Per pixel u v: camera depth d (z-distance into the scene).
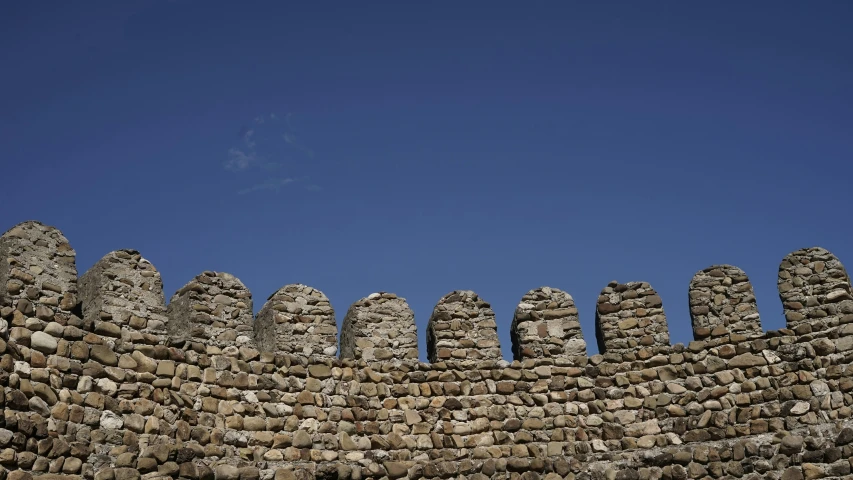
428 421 20.09
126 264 18.94
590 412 20.36
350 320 20.81
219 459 18.36
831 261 20.84
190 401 18.50
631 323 21.03
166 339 18.73
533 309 21.23
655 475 19.62
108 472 17.00
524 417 20.28
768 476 19.33
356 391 20.02
